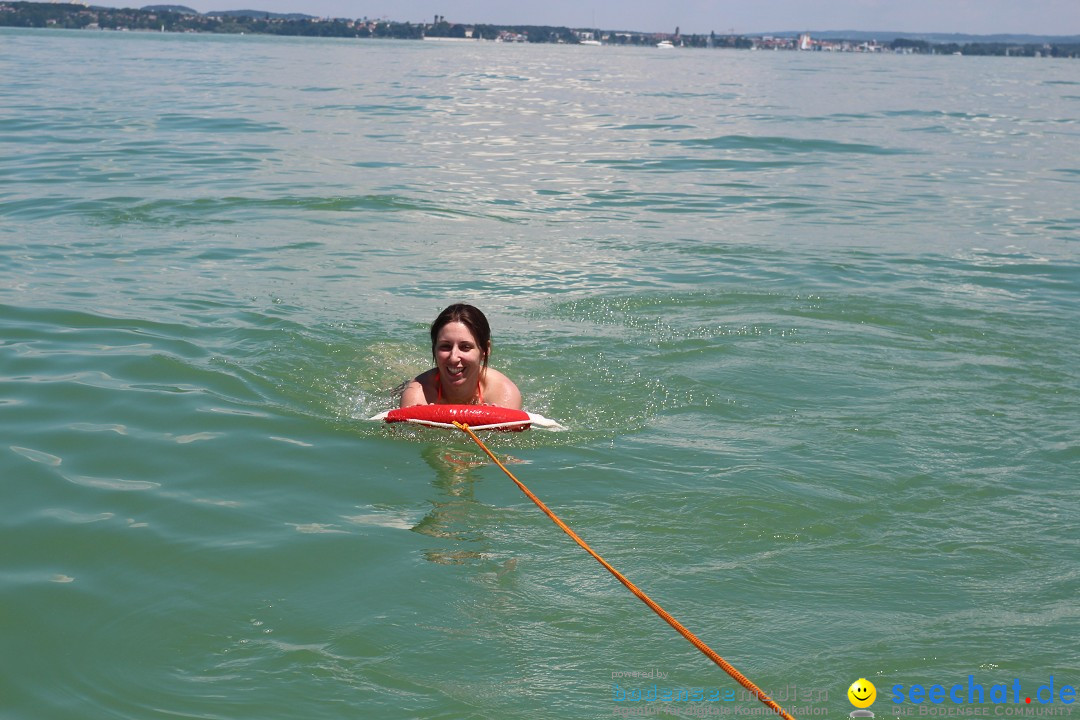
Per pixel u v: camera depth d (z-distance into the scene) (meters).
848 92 36.22
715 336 6.95
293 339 6.54
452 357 5.39
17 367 5.84
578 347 6.66
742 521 4.23
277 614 3.45
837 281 8.57
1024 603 3.61
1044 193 13.87
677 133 20.47
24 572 3.68
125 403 5.38
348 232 10.14
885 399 5.80
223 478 4.55
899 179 14.97
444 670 3.15
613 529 4.14
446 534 4.07
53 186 12.08
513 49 130.25
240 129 18.72
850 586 3.72
